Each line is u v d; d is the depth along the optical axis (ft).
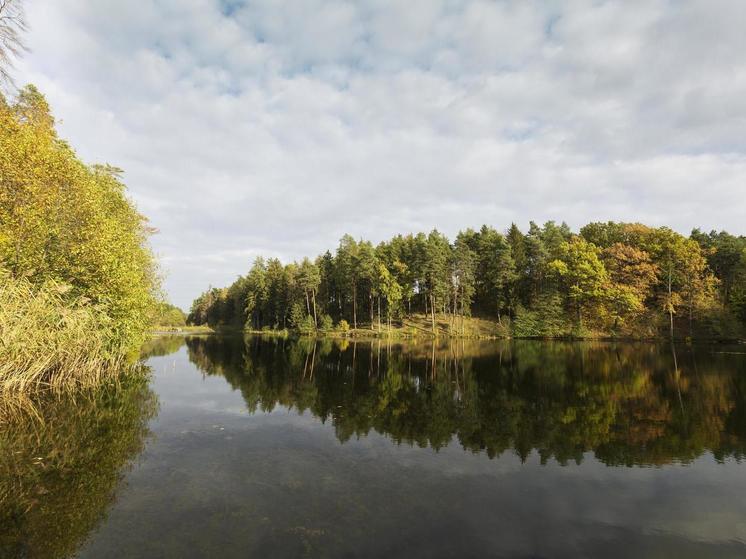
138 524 21.58
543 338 188.24
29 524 21.66
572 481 27.76
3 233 47.32
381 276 215.31
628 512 23.38
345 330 236.02
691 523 22.16
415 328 226.38
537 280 207.31
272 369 86.12
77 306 58.18
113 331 68.95
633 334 174.40
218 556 18.58
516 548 19.49
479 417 45.11
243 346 158.92
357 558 18.47
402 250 263.08
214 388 62.69
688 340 158.51
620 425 41.68
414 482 27.43
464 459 32.01
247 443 35.73
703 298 166.20
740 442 36.22
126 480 27.50
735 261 181.78
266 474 28.66
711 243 205.36
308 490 26.00
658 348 129.39
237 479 27.76
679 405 50.39
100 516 22.48
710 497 25.36
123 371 75.92
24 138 49.75
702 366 84.99
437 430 40.04
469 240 261.03
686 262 168.25
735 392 57.93
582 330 178.81
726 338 158.81
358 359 106.32
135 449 33.88
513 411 47.83
